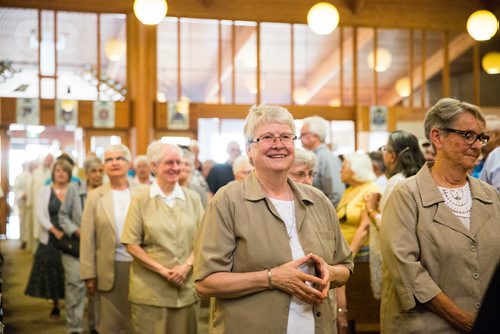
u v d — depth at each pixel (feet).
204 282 7.65
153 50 35.40
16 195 39.50
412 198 8.63
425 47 37.63
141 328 12.29
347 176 13.67
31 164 39.70
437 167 8.80
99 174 18.85
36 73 37.06
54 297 20.06
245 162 14.78
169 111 35.65
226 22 36.01
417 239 8.52
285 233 7.72
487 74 40.91
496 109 39.19
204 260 7.68
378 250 12.79
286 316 7.50
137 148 34.96
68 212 18.38
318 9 25.95
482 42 39.65
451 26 37.45
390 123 37.29
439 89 44.09
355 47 36.99
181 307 12.35
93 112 35.04
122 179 14.89
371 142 38.01
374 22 36.88
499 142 12.05
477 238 8.32
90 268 14.52
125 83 37.55
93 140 35.76
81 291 18.21
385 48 41.86
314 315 7.72
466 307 8.19
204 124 46.06
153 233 12.28
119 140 36.06
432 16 37.29
